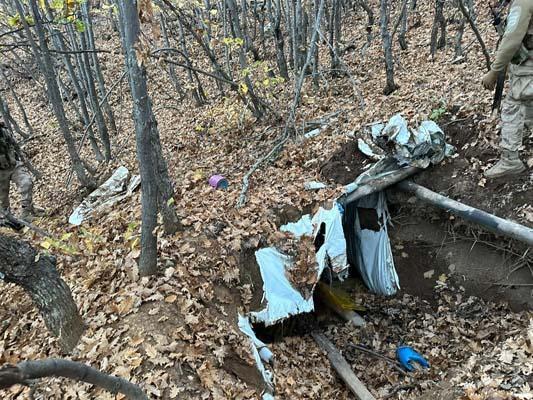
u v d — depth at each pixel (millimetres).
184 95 13445
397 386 5215
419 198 6234
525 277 5430
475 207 5785
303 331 6336
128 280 4902
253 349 4711
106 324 4359
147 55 3938
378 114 7812
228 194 6656
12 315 5020
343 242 6273
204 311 4715
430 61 10336
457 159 6289
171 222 5539
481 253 5867
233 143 8914
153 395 3676
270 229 5953
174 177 7969
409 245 6555
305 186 6594
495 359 4762
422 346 5660
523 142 5848
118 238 5934
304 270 5910
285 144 7992
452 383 4816
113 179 7930
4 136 6254
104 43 19016
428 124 6316
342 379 5469
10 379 1800
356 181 6449
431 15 13539
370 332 6180
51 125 14781
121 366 3867
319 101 9766
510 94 5141
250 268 5664
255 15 14141
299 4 9867
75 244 5809
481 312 5609
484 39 10258
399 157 6336
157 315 4391
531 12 4453
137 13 3881
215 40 8141
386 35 8602
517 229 5082
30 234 5871
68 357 4094
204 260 5336
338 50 12070
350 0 15719
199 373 3955
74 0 6672
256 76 9922
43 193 10445
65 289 4066
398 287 6578
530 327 4906
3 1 13367
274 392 4566
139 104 4086
